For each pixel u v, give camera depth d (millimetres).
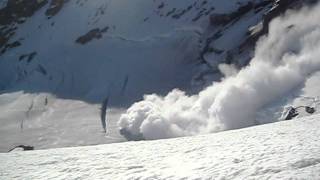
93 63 130375
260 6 113938
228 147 24047
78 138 90688
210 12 126625
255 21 106750
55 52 143875
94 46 138375
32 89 127312
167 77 110938
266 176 16078
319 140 21203
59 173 22922
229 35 108125
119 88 113625
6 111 113000
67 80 127500
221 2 127125
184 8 135375
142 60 121812
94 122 97562
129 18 144000
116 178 20109
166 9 139625
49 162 26828
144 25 137875
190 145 27328
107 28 144000
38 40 155125
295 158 17938
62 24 156500
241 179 16422
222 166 19156
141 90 109500
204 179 17359
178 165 21234
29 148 88625
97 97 112438
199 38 119062
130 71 119062
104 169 22672
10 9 175750
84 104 109750
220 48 105812
